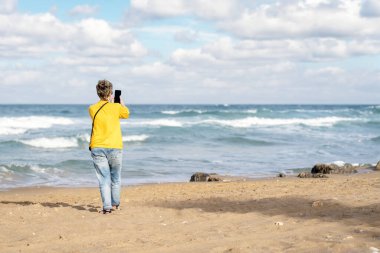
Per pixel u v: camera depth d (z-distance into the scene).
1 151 23.52
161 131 35.69
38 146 26.08
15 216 6.84
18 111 74.00
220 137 31.31
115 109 7.04
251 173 17.22
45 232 5.78
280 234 5.30
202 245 4.91
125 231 5.80
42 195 11.16
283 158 22.14
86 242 5.23
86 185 14.41
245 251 4.55
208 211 7.24
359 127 44.25
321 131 39.28
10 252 4.84
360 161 20.88
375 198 7.60
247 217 6.57
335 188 9.82
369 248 4.41
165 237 5.40
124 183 14.74
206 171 17.83
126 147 26.61
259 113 60.09
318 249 4.46
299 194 8.86
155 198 9.26
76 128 39.00
